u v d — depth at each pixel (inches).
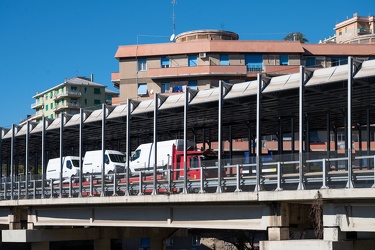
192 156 1471.5
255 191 963.3
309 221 964.6
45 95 5654.5
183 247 2292.1
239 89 1141.1
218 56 3117.6
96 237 1611.7
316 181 893.8
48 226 1601.9
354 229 847.1
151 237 1688.0
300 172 914.7
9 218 1657.2
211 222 1076.5
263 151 2630.4
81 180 1413.6
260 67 3105.3
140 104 1364.4
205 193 1054.4
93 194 1375.5
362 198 824.9
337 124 1600.6
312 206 896.9
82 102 5359.3
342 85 1004.6
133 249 2402.8
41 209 1567.4
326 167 876.0
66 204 1444.4
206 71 3051.2
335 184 868.0
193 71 3068.4
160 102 1289.4
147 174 1253.7
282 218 936.3
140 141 2022.6
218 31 3649.1
